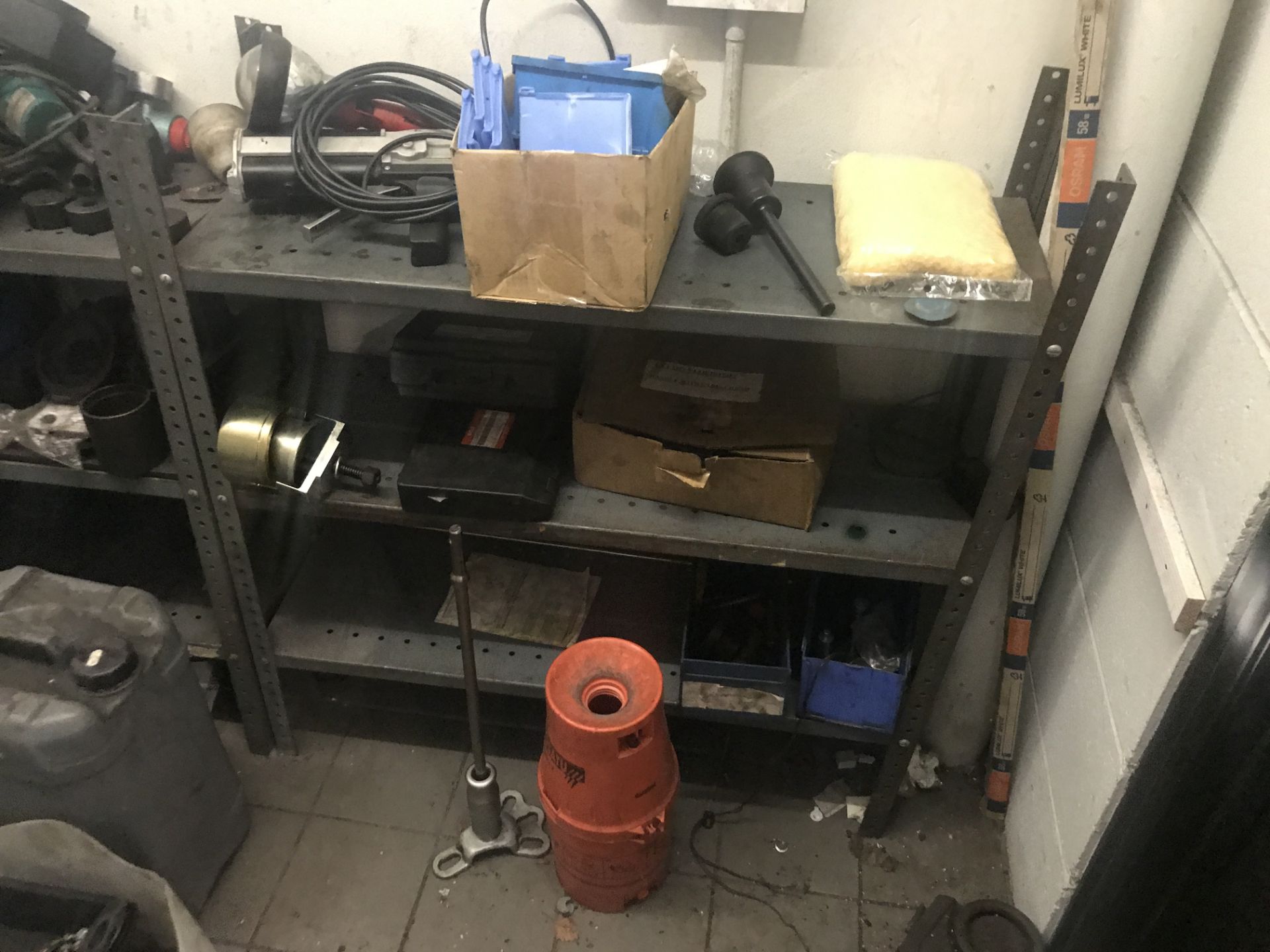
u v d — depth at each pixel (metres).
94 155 1.05
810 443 1.25
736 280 1.10
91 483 1.42
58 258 1.15
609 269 1.01
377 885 1.55
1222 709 0.89
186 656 1.38
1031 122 1.27
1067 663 1.39
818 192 1.35
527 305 1.07
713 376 1.36
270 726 1.71
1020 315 1.04
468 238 1.01
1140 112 1.08
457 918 1.50
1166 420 1.11
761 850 1.60
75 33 1.30
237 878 1.55
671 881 1.56
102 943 1.26
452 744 1.76
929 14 1.24
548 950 1.46
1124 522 1.22
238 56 1.41
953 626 1.31
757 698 1.47
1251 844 0.85
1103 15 1.06
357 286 1.09
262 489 1.36
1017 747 1.60
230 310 1.54
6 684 1.23
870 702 1.45
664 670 1.55
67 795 1.23
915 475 1.42
